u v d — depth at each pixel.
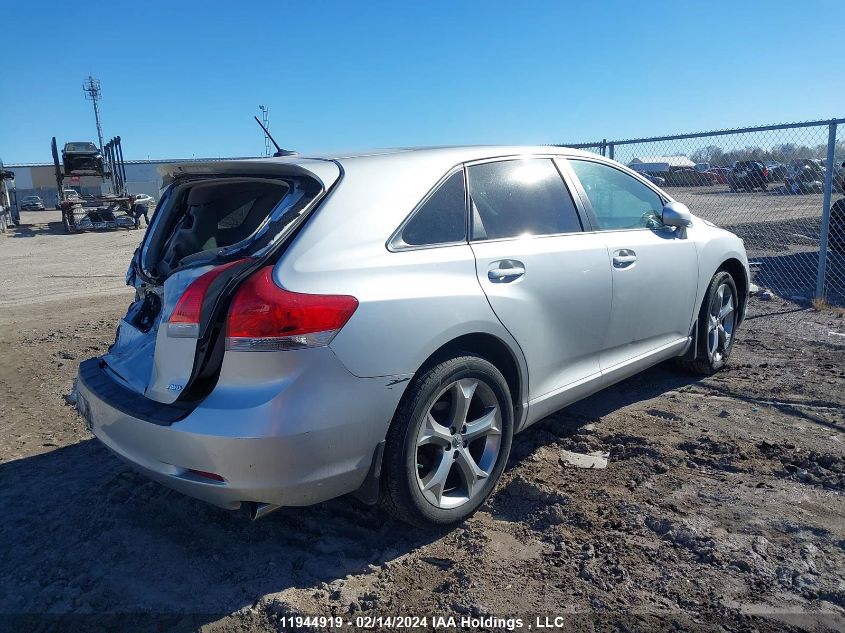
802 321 6.98
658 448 4.03
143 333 3.45
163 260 3.82
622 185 4.57
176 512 3.56
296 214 2.95
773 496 3.43
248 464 2.64
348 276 2.87
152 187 53.81
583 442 4.15
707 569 2.89
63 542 3.33
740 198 10.30
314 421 2.69
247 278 2.77
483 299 3.26
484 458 3.40
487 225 3.50
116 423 3.06
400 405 2.97
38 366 6.39
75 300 10.20
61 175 25.12
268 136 4.46
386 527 3.35
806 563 2.88
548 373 3.72
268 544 3.25
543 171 3.96
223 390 2.75
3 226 26.36
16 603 2.89
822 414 4.46
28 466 4.19
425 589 2.88
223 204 4.04
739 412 4.55
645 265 4.32
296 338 2.68
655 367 5.53
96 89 50.34
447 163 3.47
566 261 3.76
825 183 7.43
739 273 5.50
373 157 3.33
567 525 3.27
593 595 2.78
